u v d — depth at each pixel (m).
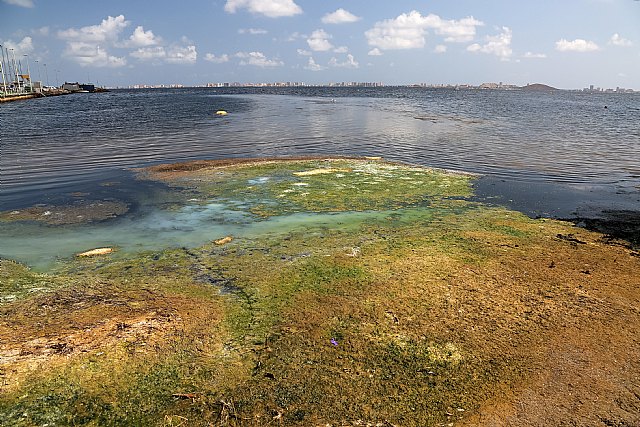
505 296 8.84
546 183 19.31
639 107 95.12
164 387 6.23
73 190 17.72
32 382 6.18
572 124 46.88
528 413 5.82
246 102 91.69
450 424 5.66
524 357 6.93
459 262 10.50
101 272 10.12
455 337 7.44
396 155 26.02
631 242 12.08
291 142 31.33
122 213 14.69
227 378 6.44
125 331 7.39
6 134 35.00
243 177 19.39
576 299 8.73
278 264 10.42
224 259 10.80
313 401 6.02
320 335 7.48
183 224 13.52
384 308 8.34
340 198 16.22
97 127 40.69
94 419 5.69
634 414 5.78
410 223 13.59
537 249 11.42
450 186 18.20
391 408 5.91
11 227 13.33
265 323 7.86
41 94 109.75
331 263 10.40
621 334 7.54
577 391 6.21
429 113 61.22
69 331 7.36
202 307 8.39
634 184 19.34
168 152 26.83
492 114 60.72
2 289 9.17
